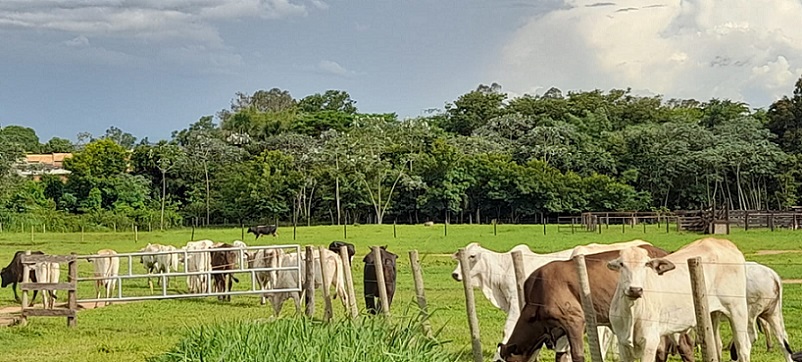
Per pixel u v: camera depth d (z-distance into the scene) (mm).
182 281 28078
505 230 55438
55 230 62656
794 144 79188
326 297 14086
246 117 95812
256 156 79375
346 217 77188
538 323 10727
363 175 73312
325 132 86062
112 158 78562
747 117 84062
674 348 12156
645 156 77188
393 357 8883
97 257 17812
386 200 75312
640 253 9344
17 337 15688
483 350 13086
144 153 80188
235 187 74500
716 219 46562
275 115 97438
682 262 10172
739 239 41094
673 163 74500
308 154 75500
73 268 17266
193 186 78625
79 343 14992
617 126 100000
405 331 9750
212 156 80812
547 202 71438
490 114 101688
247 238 52156
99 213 68312
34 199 70312
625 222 60812
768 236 43500
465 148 80438
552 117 100375
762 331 13367
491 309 18109
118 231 63844
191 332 10422
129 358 13203
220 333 9758
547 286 10594
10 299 23547
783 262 28672
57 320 18141
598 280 10469
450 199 73188
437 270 27969
